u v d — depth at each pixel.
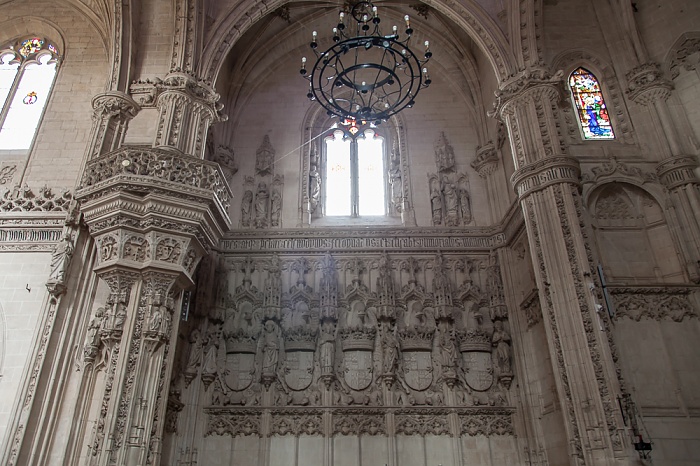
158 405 12.68
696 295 15.00
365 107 12.55
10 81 19.50
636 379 14.16
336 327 19.42
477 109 22.78
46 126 18.02
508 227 19.97
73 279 14.48
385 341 18.83
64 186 16.84
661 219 16.33
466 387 18.48
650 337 14.64
